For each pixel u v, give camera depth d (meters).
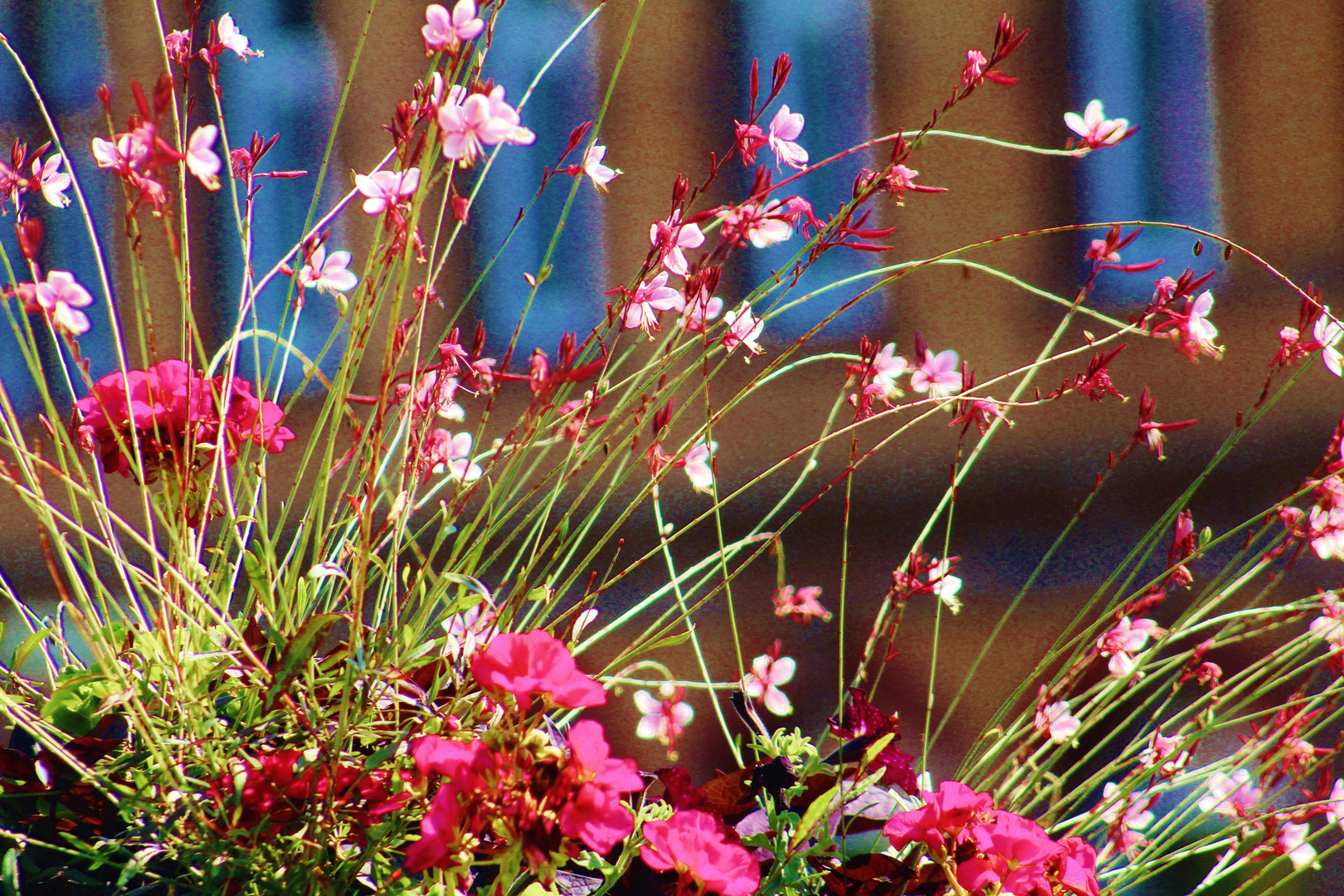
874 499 9.05
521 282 9.35
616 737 4.16
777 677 2.75
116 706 2.66
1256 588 4.91
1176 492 9.28
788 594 2.77
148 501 2.68
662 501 8.57
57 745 2.63
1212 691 2.81
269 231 9.25
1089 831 2.85
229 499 2.70
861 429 9.08
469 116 2.64
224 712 2.69
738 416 9.02
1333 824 2.79
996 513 9.09
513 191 9.44
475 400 4.73
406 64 9.53
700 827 2.64
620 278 9.57
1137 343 9.42
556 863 2.61
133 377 2.71
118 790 2.66
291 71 9.52
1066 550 8.87
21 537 7.91
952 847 2.66
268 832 2.64
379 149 9.53
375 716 2.67
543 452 2.75
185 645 2.68
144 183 2.62
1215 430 9.33
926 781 2.79
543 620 2.73
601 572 7.63
